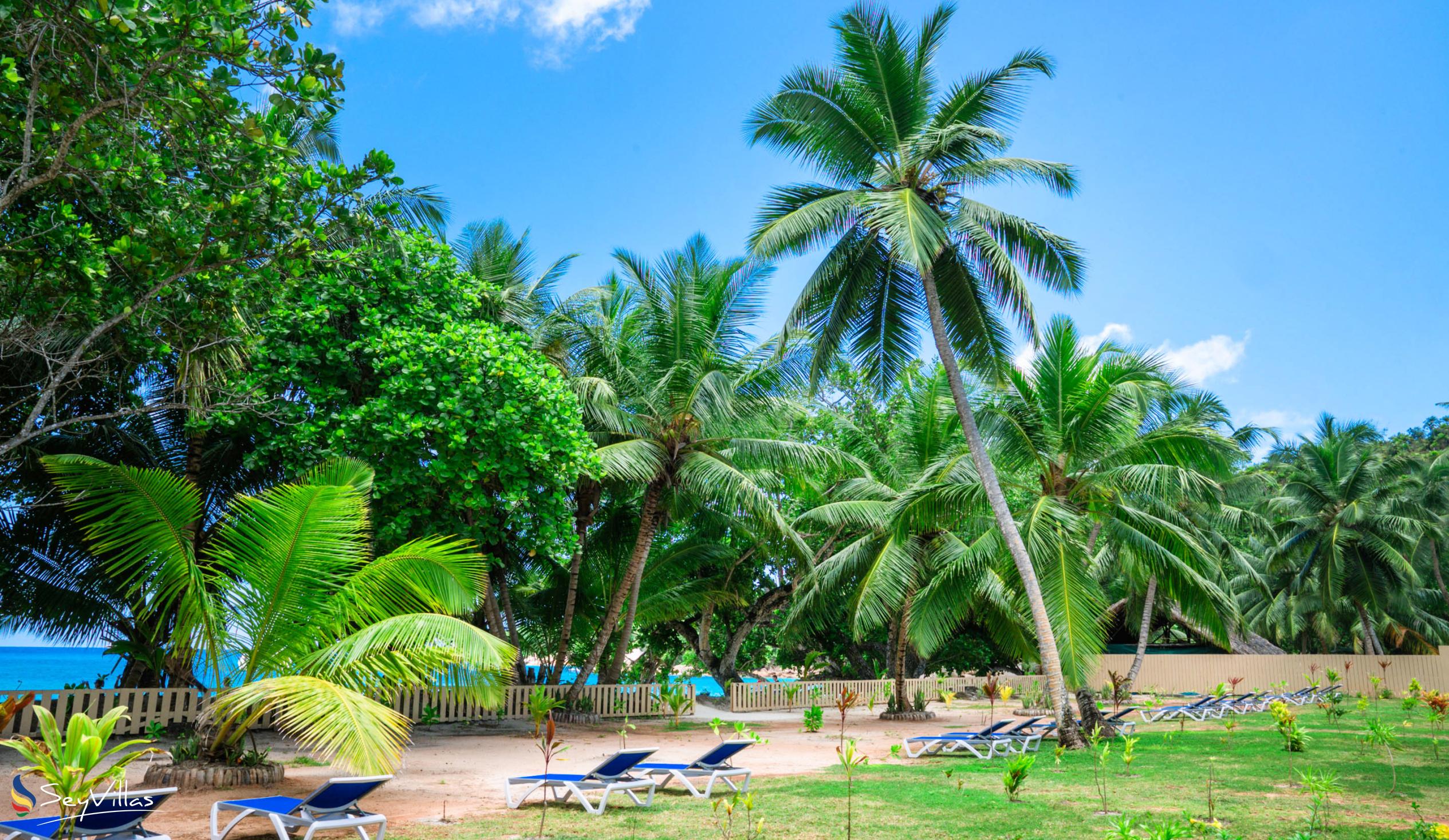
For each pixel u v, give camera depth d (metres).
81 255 8.58
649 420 19.62
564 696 20.62
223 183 8.07
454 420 14.40
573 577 21.45
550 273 21.61
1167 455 16.67
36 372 12.58
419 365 14.43
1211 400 24.77
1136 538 16.91
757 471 23.03
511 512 15.95
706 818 8.35
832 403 30.81
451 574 10.12
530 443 15.02
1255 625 46.44
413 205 19.34
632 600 21.89
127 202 8.55
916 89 16.08
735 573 28.11
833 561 22.09
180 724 13.55
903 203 14.47
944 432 22.30
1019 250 16.44
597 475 16.80
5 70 6.82
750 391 20.22
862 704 28.02
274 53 7.03
